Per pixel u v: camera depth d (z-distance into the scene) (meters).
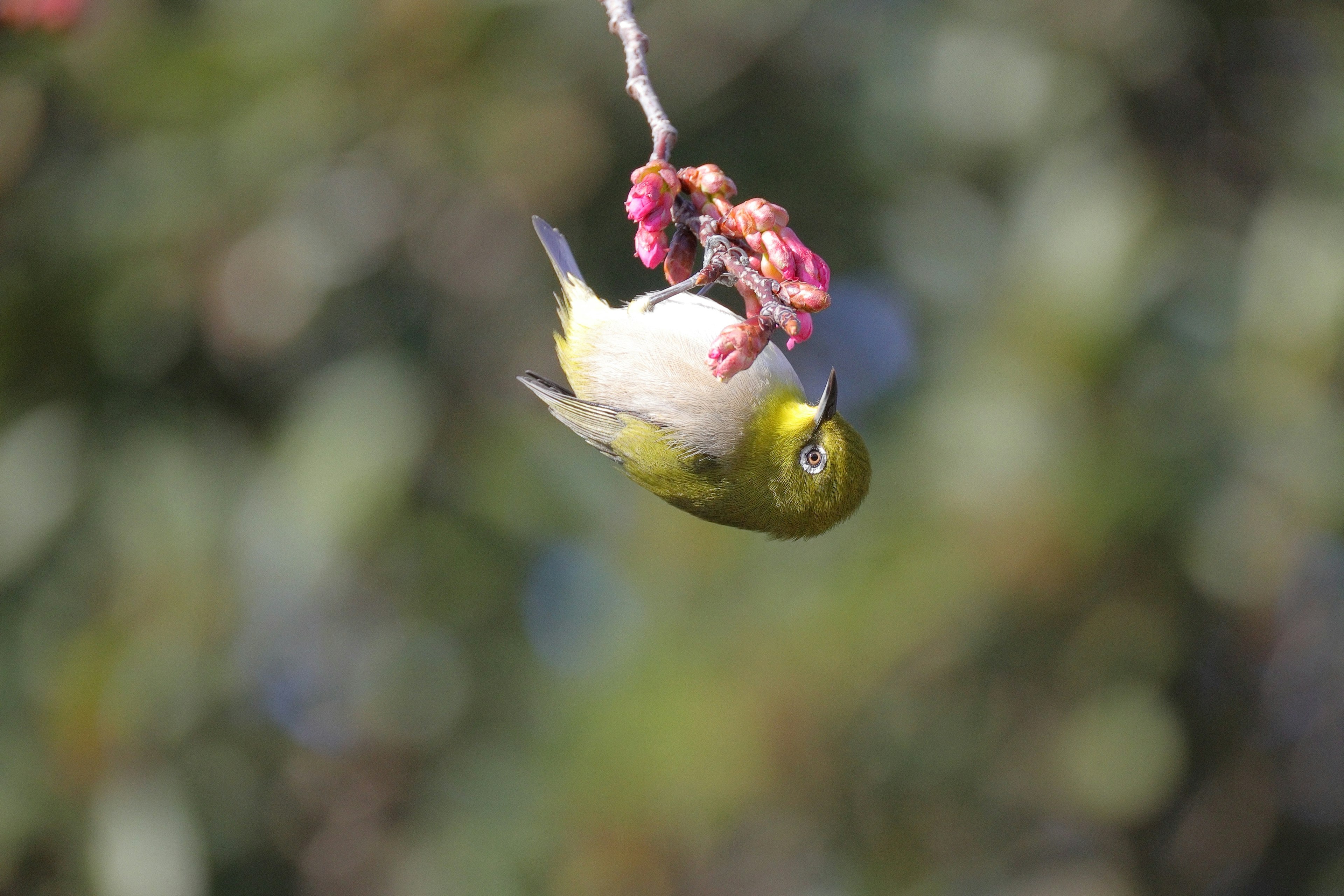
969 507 10.81
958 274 12.63
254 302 12.45
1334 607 12.95
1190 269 11.64
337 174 12.34
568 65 12.23
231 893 12.36
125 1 12.18
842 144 13.01
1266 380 11.09
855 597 10.92
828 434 7.37
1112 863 12.43
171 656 11.52
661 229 6.00
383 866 12.85
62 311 11.86
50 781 11.09
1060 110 12.23
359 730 13.09
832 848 11.55
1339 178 11.53
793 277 5.77
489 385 13.27
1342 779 13.11
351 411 11.96
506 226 13.10
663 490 7.65
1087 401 10.88
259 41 11.97
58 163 12.32
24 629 11.57
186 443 11.98
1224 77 12.54
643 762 11.01
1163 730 11.25
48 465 11.73
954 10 12.73
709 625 11.30
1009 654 11.07
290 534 11.55
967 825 11.70
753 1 12.65
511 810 12.41
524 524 12.66
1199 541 10.91
